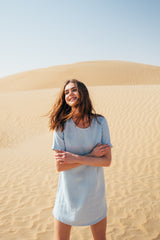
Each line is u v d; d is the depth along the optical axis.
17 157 8.06
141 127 9.14
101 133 1.69
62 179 1.70
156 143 7.52
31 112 14.23
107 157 1.66
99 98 13.94
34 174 6.19
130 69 47.00
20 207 4.31
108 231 3.28
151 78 42.22
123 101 12.68
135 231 3.26
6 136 11.23
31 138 10.98
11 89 40.84
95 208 1.66
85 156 1.58
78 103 1.57
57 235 1.71
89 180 1.63
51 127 1.62
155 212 3.77
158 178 5.26
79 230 3.36
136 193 4.56
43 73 47.41
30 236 3.31
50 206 4.30
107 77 42.22
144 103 11.66
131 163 6.33
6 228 3.56
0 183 5.64
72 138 1.61
